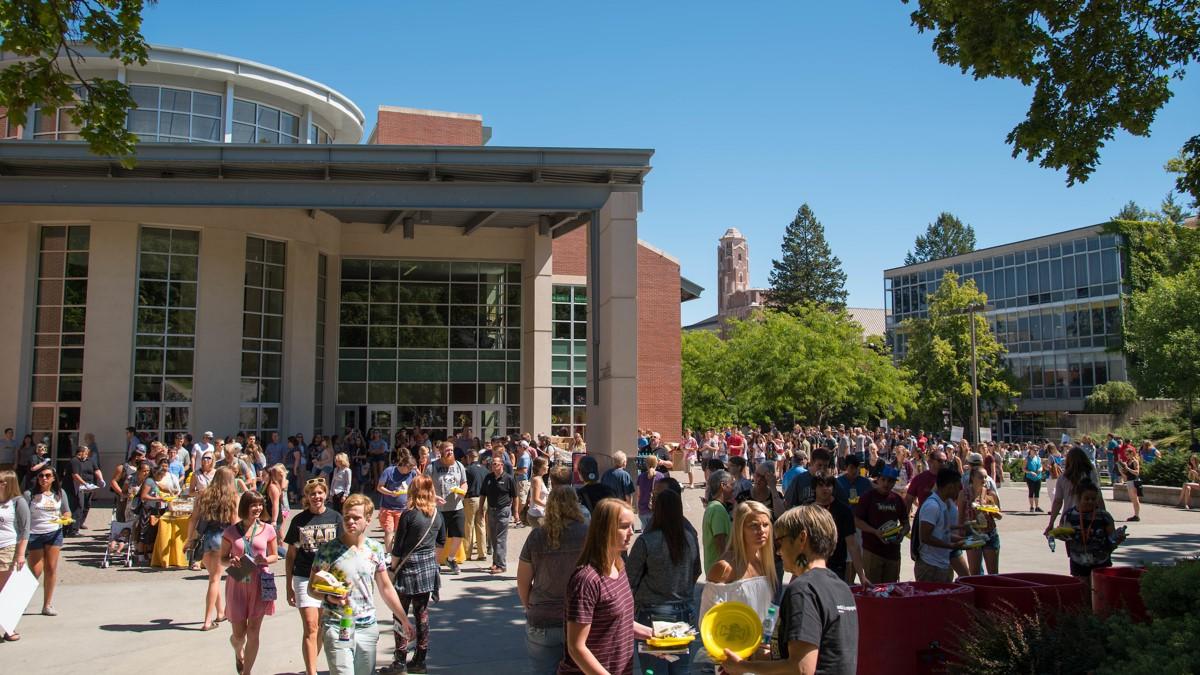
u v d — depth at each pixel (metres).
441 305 31.48
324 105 29.89
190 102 26.88
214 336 24.80
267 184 22.56
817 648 3.99
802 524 4.37
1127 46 9.80
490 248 31.75
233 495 9.68
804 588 4.12
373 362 30.62
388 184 23.09
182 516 13.62
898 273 78.38
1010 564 13.05
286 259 27.00
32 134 25.42
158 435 23.91
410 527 7.86
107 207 23.44
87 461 21.89
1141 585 6.45
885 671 6.30
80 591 11.66
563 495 5.71
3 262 23.58
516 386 31.80
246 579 7.30
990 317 68.44
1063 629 5.73
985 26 9.49
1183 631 5.31
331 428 29.53
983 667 5.63
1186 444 37.97
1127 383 52.12
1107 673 5.12
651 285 39.94
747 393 53.75
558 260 34.03
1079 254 61.34
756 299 141.00
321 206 22.77
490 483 13.14
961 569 8.64
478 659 8.23
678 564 5.93
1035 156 10.43
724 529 7.41
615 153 23.14
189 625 9.66
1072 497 8.90
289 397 26.53
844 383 51.47
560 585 5.60
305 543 6.99
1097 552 8.39
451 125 36.59
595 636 4.57
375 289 30.94
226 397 24.88
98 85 10.48
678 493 6.16
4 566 8.88
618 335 23.44
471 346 31.58
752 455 28.09
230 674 7.74
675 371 39.91
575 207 23.84
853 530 7.91
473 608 10.52
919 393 54.62
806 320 55.47
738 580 5.27
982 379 52.84
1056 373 62.69
